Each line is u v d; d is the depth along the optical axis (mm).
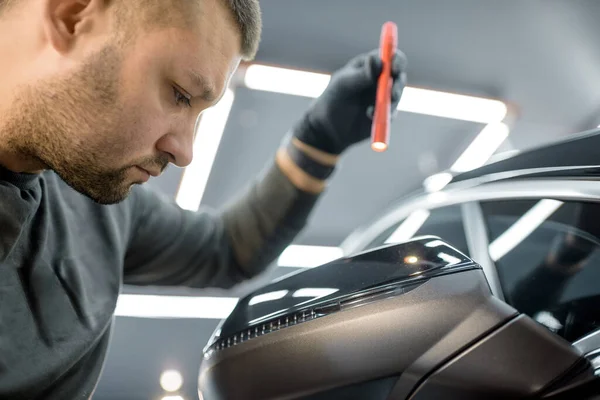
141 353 4000
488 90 3721
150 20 608
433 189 1334
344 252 1867
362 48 3361
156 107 634
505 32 3395
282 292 651
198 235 1102
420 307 584
